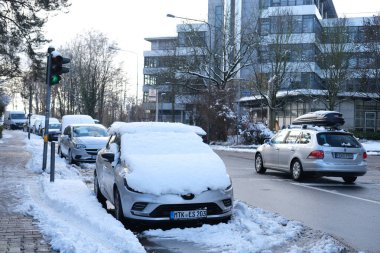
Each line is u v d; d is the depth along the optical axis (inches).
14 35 795.4
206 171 302.0
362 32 1739.7
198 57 1700.3
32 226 281.0
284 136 614.5
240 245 248.5
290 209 375.9
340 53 1616.6
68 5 802.2
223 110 1487.5
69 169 601.9
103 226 267.9
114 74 2519.7
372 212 367.6
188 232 279.9
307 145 555.5
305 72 1845.5
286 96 1691.7
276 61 1541.6
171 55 1825.8
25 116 2704.2
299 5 2089.1
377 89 1619.1
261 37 1670.8
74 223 293.3
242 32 1684.3
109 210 355.9
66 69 542.9
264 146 648.4
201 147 345.1
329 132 553.0
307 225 316.8
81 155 702.5
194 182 290.4
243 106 1939.0
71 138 744.3
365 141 1598.2
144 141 339.9
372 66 1598.2
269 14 1822.1
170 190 284.5
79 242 235.8
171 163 306.0
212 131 1498.5
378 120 1877.5
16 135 1790.1
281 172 674.2
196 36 1704.0
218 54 1683.1
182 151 336.5
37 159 711.7
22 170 583.2
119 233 251.4
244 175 627.8
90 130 776.9
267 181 561.3
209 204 290.2
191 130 367.6
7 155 819.4
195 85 1739.7
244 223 294.2
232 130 1498.5
